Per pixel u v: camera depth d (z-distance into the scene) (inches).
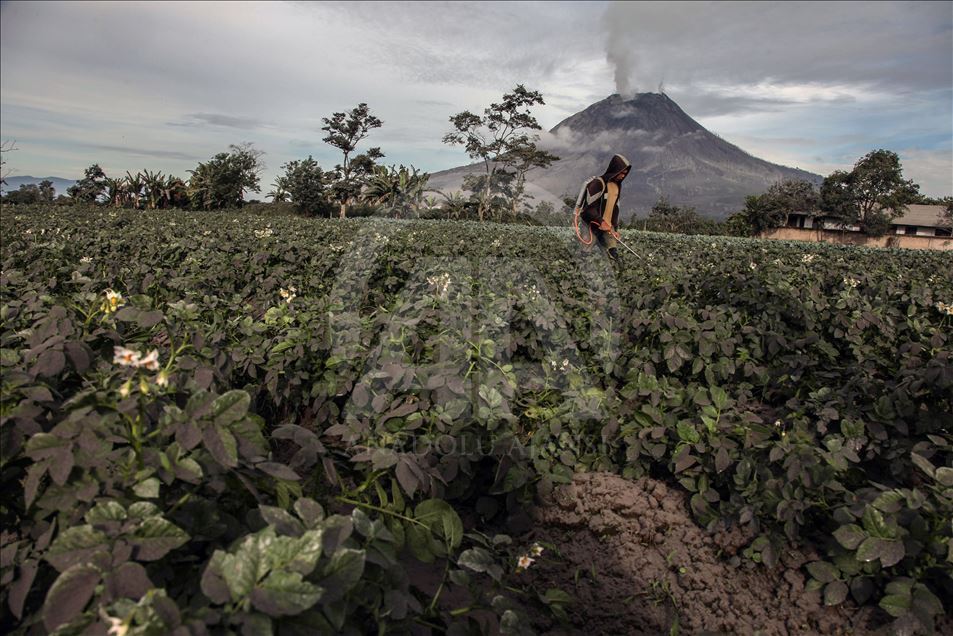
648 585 123.5
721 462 137.0
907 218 3690.9
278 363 166.7
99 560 59.7
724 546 129.9
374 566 80.7
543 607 117.4
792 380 195.6
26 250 354.9
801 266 394.0
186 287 265.1
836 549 118.3
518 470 134.7
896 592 105.6
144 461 71.0
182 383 91.8
